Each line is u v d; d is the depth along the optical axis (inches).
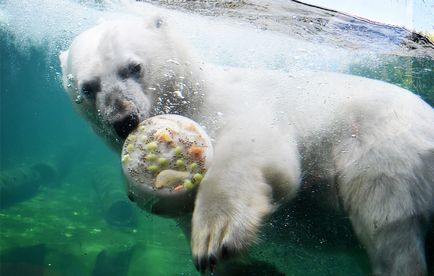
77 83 127.8
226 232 99.6
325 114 128.9
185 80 129.5
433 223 115.6
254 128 115.6
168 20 142.1
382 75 184.9
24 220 475.5
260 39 172.7
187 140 107.7
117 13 195.5
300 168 123.3
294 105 130.2
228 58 168.9
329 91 132.7
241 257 100.7
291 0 179.8
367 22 178.4
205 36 170.1
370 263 121.0
